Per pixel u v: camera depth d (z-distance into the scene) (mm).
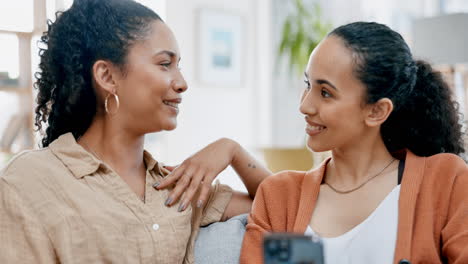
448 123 1176
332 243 1030
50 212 984
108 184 1057
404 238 990
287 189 1171
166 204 1120
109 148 1115
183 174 1186
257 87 3953
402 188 1043
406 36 3938
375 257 1013
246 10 3871
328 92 1026
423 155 1166
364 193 1080
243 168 1305
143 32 1075
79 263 973
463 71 3205
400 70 1031
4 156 2592
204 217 1257
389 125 1160
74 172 1041
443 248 987
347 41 1019
